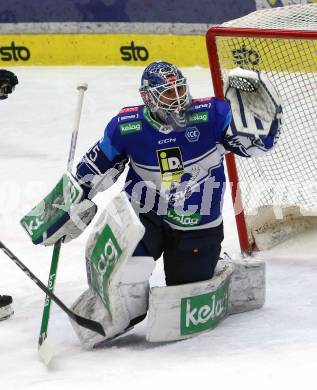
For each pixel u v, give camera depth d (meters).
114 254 10.15
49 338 11.30
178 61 28.39
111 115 24.77
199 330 10.77
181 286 10.43
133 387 8.88
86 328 10.59
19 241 16.27
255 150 10.73
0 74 11.53
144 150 10.66
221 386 8.66
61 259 15.13
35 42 29.31
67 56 29.22
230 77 10.64
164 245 11.08
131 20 28.47
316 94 15.08
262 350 9.94
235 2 27.38
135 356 10.23
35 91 27.17
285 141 15.27
